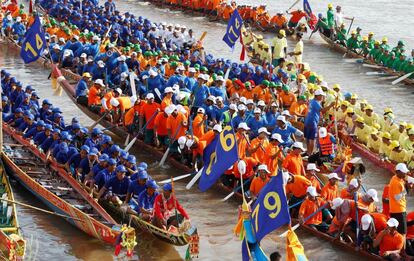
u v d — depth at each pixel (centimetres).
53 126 3275
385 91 4900
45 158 3086
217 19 7038
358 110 3781
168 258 2548
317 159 3269
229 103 3828
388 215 2620
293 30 6525
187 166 3297
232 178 3048
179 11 7556
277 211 2053
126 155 2859
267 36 6488
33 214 2839
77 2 6731
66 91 4172
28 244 2597
